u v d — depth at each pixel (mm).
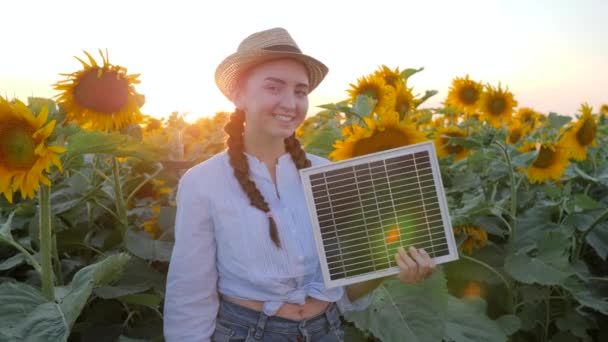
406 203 2023
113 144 2350
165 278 2725
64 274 2881
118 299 2666
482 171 4711
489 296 3488
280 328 2047
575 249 3752
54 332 1969
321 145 3838
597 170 4551
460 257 3365
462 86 6113
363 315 2602
